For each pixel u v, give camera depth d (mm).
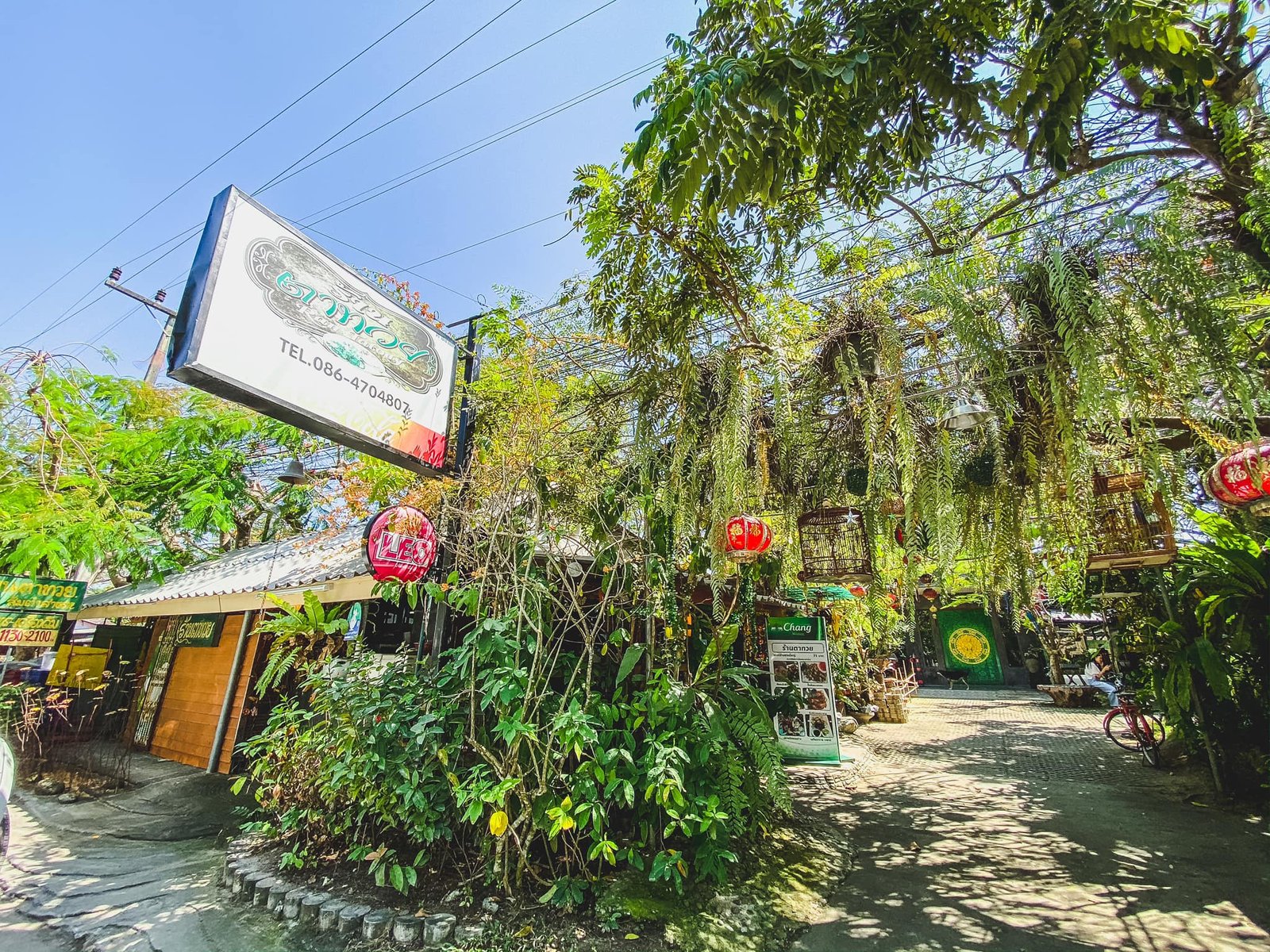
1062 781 5801
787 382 3578
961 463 3346
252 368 2936
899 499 3619
